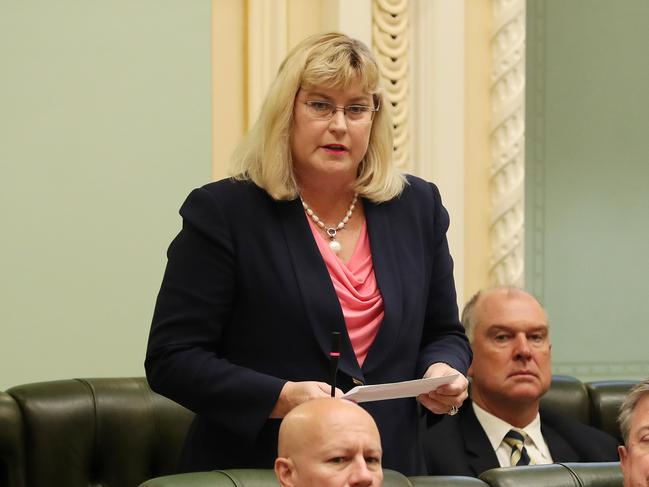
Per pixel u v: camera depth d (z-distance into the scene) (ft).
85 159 31.22
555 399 29.43
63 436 24.04
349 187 19.57
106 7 31.65
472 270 35.83
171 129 32.19
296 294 18.49
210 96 32.73
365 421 14.05
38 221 30.60
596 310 39.75
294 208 19.08
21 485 23.58
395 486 16.67
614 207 40.04
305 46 18.94
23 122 30.63
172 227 32.12
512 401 25.90
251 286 18.60
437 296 20.47
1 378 29.96
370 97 19.02
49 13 31.07
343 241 19.44
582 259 39.58
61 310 30.73
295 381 18.42
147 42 32.04
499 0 36.14
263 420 17.48
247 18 33.12
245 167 19.31
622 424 19.79
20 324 30.25
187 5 32.50
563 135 39.32
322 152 18.74
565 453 26.48
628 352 40.22
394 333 18.86
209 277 18.61
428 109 34.96
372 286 19.16
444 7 35.14
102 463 24.70
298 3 33.94
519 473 18.29
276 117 18.84
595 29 39.83
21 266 30.35
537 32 38.93
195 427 19.07
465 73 35.96
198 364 18.07
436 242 20.42
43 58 30.94
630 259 40.22
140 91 31.91
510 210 35.99
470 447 25.59
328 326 18.44
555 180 39.19
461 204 35.17
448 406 18.19
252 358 18.67
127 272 31.50
